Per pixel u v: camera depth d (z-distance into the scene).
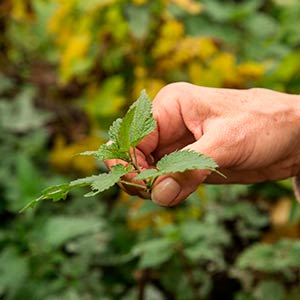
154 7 1.02
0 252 0.88
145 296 0.93
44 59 1.28
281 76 1.06
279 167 0.65
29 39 1.29
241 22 1.16
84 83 1.16
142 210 0.86
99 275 0.91
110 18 1.04
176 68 1.05
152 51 1.04
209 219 0.92
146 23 1.00
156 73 1.05
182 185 0.54
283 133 0.58
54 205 1.02
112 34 1.05
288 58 1.04
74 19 1.10
